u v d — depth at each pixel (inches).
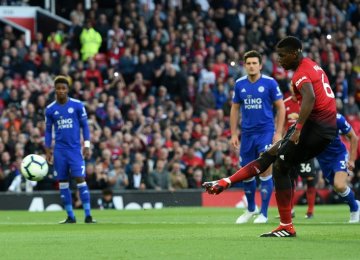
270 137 1456.7
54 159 1557.6
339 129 1445.6
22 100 2551.7
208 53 3058.6
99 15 3093.0
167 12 3186.5
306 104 962.1
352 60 3432.6
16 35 3127.5
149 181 2475.4
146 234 1100.5
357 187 2635.3
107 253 822.5
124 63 2918.3
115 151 2485.2
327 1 3563.0
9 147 2375.7
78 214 1957.4
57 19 3186.5
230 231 1151.6
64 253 828.0
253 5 3363.7
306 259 754.8
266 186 1445.6
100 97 2642.7
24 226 1379.2
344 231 1129.4
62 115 1555.1
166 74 2910.9
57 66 2785.4
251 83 1453.0
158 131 2605.8
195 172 2532.0
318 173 2669.8
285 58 991.0
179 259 759.7
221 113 2815.0
